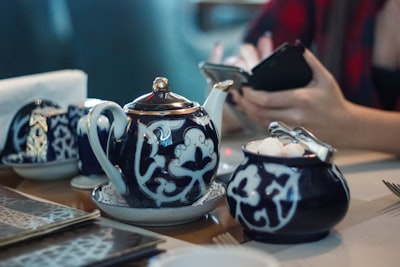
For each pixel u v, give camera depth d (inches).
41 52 89.0
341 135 49.8
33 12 87.8
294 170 29.4
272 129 32.7
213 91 35.6
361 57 66.0
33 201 34.4
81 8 96.7
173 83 108.1
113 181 32.8
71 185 41.1
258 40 71.1
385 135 49.5
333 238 30.8
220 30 111.3
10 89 43.1
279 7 72.7
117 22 100.9
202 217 34.1
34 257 26.9
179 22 107.1
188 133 32.3
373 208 35.6
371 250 29.2
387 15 65.9
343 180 30.6
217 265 21.2
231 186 30.9
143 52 104.3
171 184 32.1
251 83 47.6
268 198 29.2
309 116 48.4
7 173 44.9
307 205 28.9
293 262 27.9
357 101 66.4
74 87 46.9
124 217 32.6
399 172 44.2
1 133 43.1
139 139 31.9
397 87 66.0
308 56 48.1
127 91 104.4
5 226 29.8
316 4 70.6
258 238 30.4
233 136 56.1
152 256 27.6
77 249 27.6
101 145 32.9
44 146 41.6
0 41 86.1
